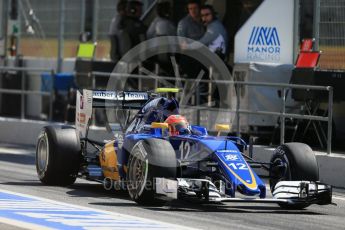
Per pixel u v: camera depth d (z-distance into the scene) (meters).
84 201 27.75
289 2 44.41
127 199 28.67
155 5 53.44
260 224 24.41
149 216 24.73
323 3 42.16
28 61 62.75
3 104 60.28
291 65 44.19
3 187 30.84
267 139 44.00
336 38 41.59
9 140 53.31
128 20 53.38
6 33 62.41
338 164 36.06
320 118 36.78
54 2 62.84
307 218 26.25
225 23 50.53
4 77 60.28
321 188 27.23
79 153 31.42
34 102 60.28
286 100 43.47
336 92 39.97
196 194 25.86
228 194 26.08
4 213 24.06
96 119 48.28
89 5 59.22
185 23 48.53
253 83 39.44
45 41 63.78
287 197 26.69
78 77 54.59
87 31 59.41
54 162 31.12
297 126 40.81
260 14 45.12
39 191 30.03
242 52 45.75
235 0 50.19
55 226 21.89
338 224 25.27
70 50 60.84
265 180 37.56
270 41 44.84
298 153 28.03
